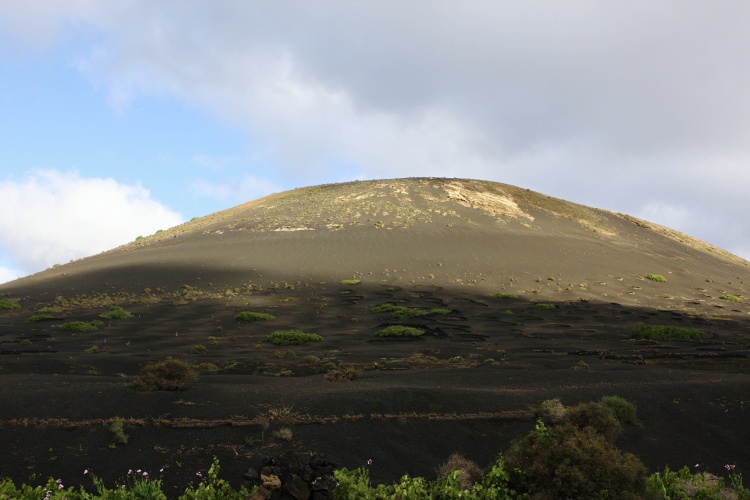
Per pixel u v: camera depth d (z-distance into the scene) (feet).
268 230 290.35
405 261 240.32
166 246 281.95
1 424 54.24
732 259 335.06
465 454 53.52
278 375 92.73
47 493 39.91
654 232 346.54
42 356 107.24
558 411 59.11
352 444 53.52
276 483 38.91
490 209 318.86
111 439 52.95
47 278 236.43
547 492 40.27
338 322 157.79
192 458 50.19
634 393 68.90
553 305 183.73
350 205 326.85
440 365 100.68
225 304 180.65
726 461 56.08
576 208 358.43
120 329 145.59
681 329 141.28
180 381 67.36
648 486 41.93
